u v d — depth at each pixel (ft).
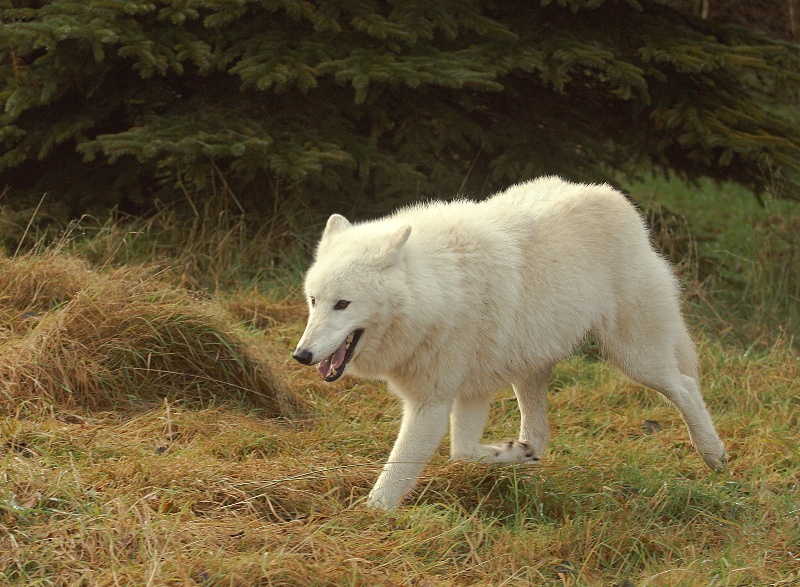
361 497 36.91
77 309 48.16
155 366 48.57
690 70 69.46
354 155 68.23
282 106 70.18
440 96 75.31
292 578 29.63
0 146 72.43
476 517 37.86
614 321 44.27
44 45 62.54
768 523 39.19
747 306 74.90
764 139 69.00
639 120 76.28
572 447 47.73
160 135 64.90
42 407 43.09
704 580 33.71
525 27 72.49
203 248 68.39
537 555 35.06
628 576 34.50
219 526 32.42
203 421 45.29
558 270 42.06
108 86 71.36
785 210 98.17
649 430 52.24
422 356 39.27
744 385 58.80
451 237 40.68
